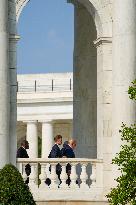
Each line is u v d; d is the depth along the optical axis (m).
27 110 73.06
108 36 39.81
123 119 38.97
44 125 72.81
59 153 40.97
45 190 39.41
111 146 39.66
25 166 39.50
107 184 39.53
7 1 38.84
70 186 39.59
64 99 72.38
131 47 39.06
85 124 45.28
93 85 44.75
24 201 34.28
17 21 39.31
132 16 39.12
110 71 39.84
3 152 38.50
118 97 39.12
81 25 45.50
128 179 33.41
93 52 44.72
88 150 44.81
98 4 39.84
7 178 34.44
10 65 39.16
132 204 33.16
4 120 38.56
